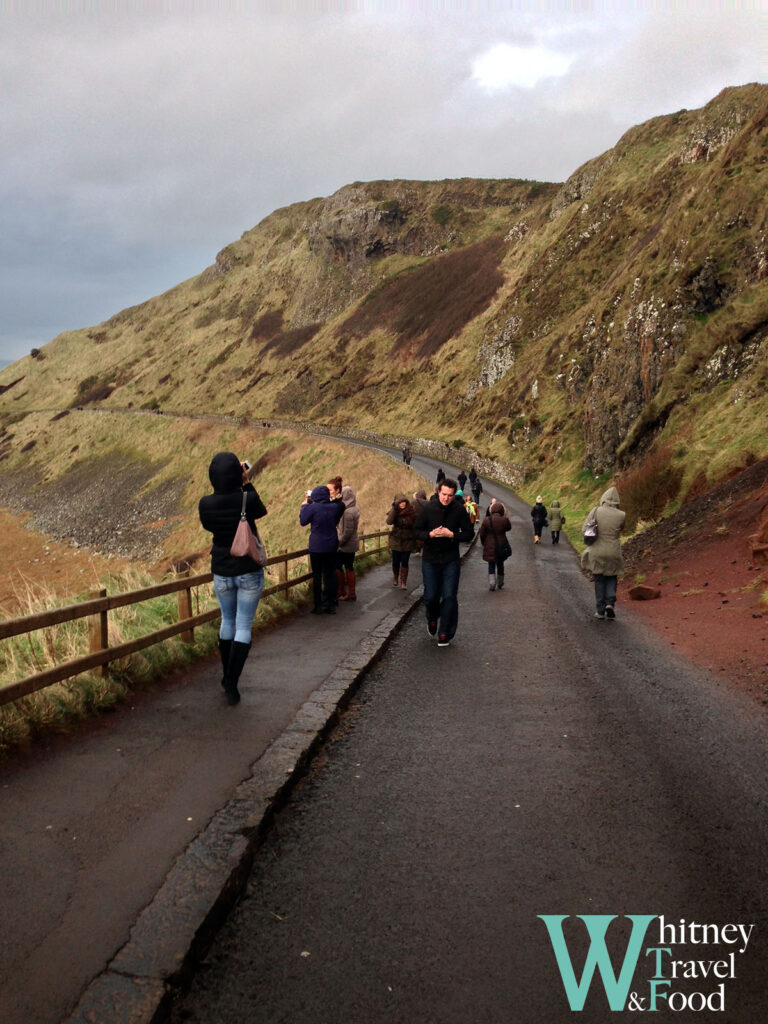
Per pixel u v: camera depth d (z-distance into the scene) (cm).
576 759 474
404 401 8144
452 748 501
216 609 796
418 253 12088
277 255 16862
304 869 337
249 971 264
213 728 511
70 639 657
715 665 712
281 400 10156
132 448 9688
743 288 3062
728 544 1286
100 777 419
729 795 411
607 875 327
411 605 1083
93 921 278
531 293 6831
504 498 4134
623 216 6309
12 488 10819
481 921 292
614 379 3766
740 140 3819
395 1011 241
